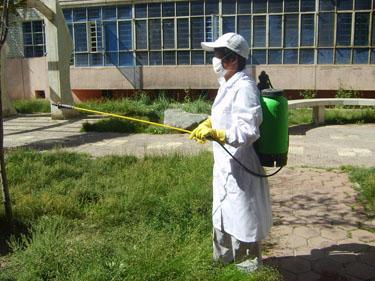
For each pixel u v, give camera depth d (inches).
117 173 275.4
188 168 273.7
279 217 211.9
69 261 140.1
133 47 725.3
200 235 165.0
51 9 567.5
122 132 478.6
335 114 529.7
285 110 135.2
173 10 696.4
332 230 195.5
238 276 130.3
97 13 734.5
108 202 214.7
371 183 248.8
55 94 584.4
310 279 153.9
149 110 583.2
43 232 171.0
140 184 240.2
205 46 137.3
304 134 439.8
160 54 716.0
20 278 138.5
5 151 358.0
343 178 279.0
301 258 169.0
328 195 244.5
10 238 174.1
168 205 205.3
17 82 809.5
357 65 639.1
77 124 542.6
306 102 482.9
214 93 705.0
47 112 671.8
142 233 154.9
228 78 135.3
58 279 132.7
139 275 128.6
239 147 131.3
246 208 134.5
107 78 740.0
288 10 652.1
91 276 130.0
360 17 633.6
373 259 167.6
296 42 657.6
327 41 647.8
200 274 128.8
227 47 131.5
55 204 211.6
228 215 136.6
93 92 772.0
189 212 198.1
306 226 200.2
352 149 369.1
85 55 753.0
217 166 138.9
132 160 308.8
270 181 273.6
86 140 435.8
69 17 748.0
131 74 727.7
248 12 665.6
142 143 412.2
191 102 655.1
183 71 703.1
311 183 268.5
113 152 370.6
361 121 509.7
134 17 715.4
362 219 208.2
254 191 135.5
